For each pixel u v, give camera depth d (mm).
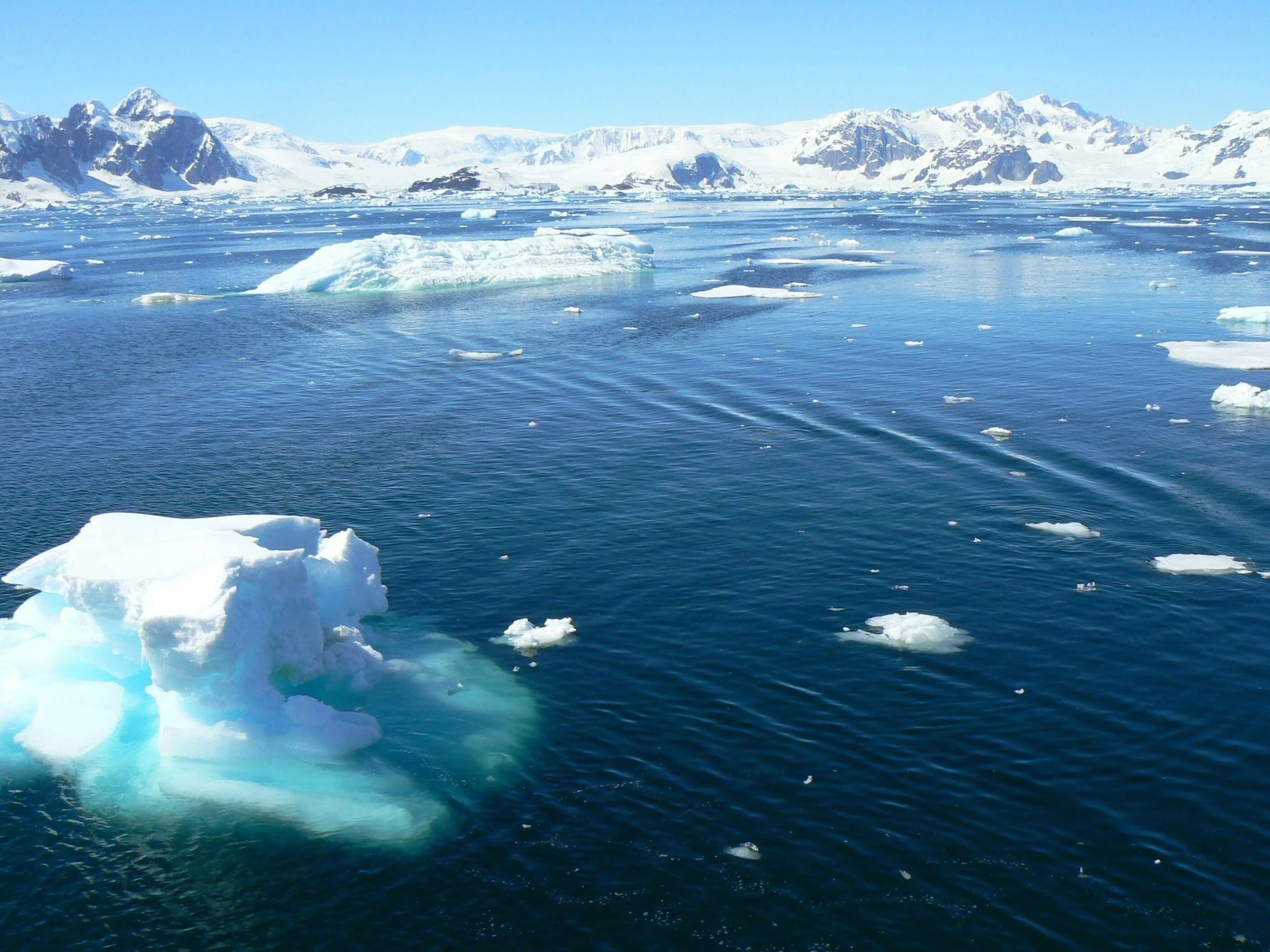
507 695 23297
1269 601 26469
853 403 47125
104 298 94375
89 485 38344
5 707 22531
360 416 47438
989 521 32344
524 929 16562
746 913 16719
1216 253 111750
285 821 19297
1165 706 21984
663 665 24406
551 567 29969
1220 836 18078
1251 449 38688
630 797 19688
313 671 23156
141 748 21375
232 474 39219
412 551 31281
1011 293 83562
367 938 16531
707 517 33406
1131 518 32188
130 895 17625
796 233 161375
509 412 47438
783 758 20656
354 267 95250
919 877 17359
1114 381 50219
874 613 26531
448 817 19312
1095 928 16188
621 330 69125
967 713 21984
